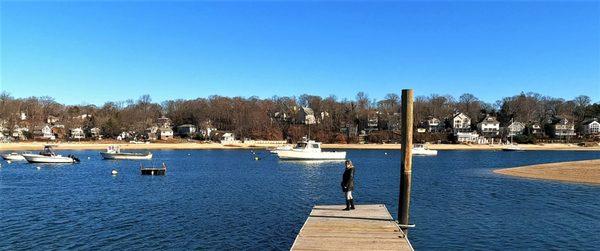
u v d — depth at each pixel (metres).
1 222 24.69
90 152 116.12
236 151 127.81
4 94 182.12
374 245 14.84
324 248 14.48
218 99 197.38
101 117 182.62
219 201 32.00
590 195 34.69
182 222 24.77
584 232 22.47
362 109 188.25
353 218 19.12
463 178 48.84
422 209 28.78
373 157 100.44
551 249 19.53
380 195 35.53
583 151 138.00
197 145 147.62
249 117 174.25
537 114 192.25
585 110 189.75
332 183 44.19
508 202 31.52
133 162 78.25
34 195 35.06
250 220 25.36
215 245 20.33
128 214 27.03
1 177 49.88
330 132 169.25
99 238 21.38
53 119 192.38
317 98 199.38
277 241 20.97
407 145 19.09
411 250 14.21
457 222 24.78
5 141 147.12
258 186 41.38
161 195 35.12
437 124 181.25
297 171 59.06
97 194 35.75
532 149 146.88
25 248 19.67
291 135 166.88
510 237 21.52
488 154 119.56
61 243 20.48
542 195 34.84
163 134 174.25
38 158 73.56
